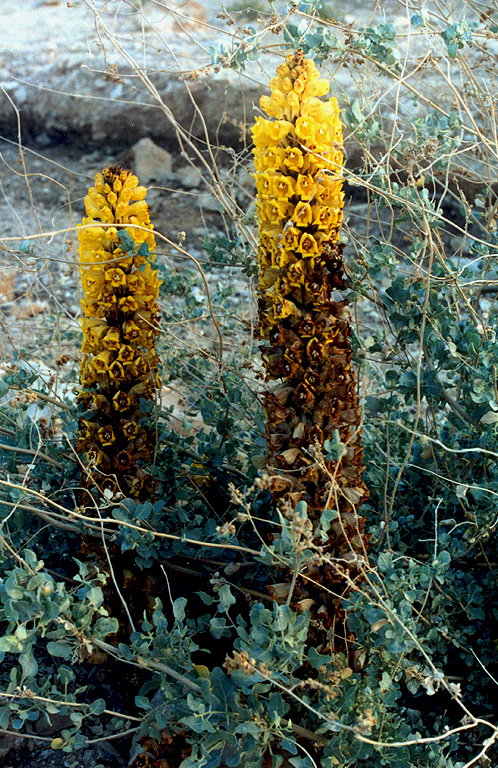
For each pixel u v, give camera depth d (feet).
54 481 8.57
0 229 22.44
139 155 25.68
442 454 8.27
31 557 5.97
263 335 6.51
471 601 7.59
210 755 5.97
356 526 6.47
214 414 9.05
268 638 5.86
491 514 7.63
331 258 5.94
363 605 6.43
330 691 5.67
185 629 6.42
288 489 6.45
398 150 9.08
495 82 11.97
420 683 6.85
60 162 27.66
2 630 8.47
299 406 6.31
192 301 10.91
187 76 8.80
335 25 8.25
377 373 11.23
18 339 14.76
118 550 7.52
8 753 7.36
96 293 6.84
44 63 29.55
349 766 6.42
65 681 6.18
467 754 7.47
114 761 7.39
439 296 8.98
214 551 7.84
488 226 9.43
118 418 7.28
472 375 7.86
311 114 5.78
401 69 8.43
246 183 19.97
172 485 8.67
